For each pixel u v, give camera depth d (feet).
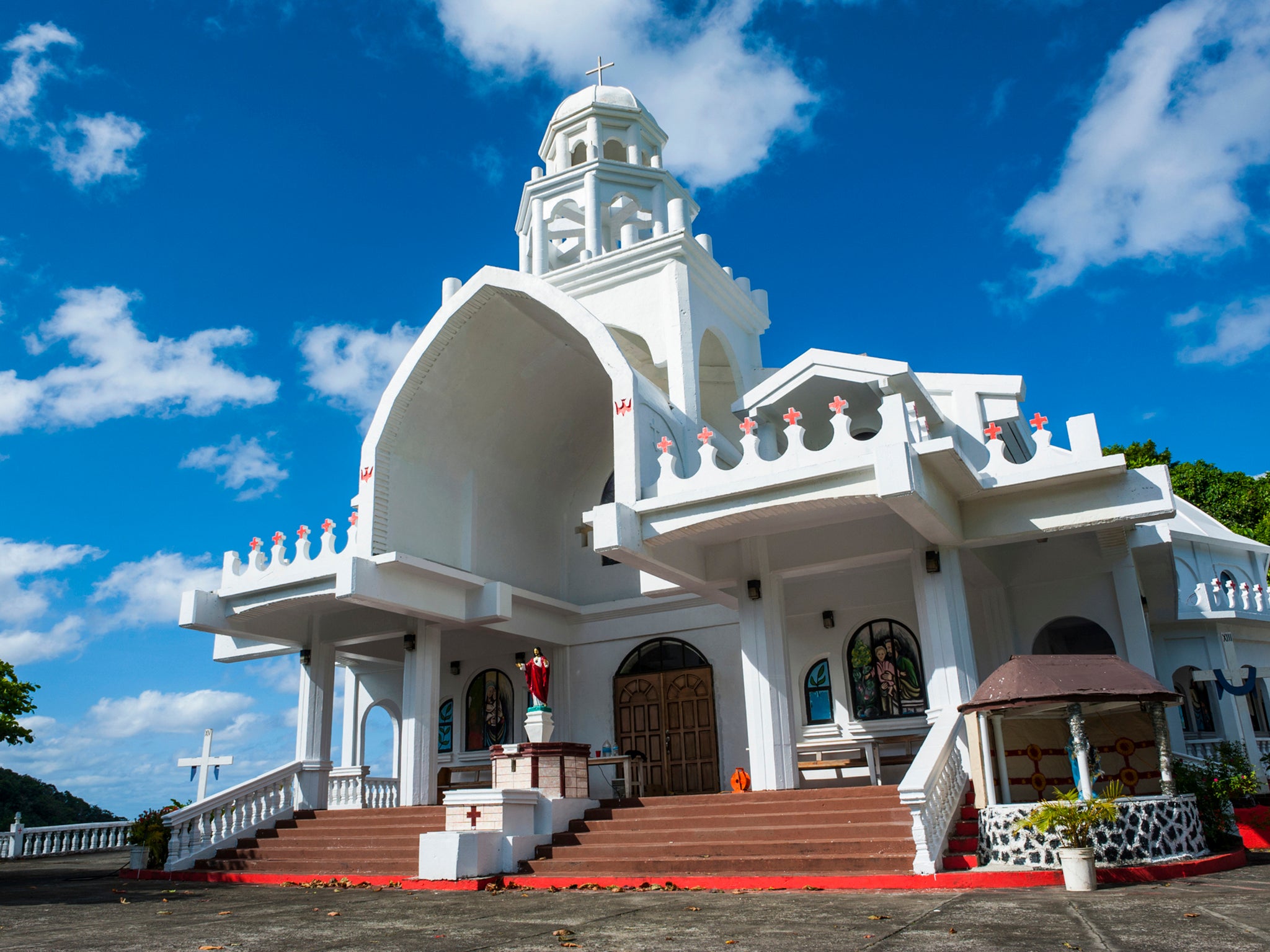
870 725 55.83
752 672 46.98
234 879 45.37
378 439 53.01
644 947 21.11
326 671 59.72
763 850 35.86
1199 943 19.56
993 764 38.06
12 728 61.16
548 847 39.75
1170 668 68.18
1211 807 40.06
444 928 25.14
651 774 61.82
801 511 41.16
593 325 48.39
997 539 43.19
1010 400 50.34
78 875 51.75
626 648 65.31
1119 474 40.91
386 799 61.87
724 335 64.28
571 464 68.59
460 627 58.59
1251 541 77.97
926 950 19.71
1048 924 22.45
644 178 67.05
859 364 47.91
